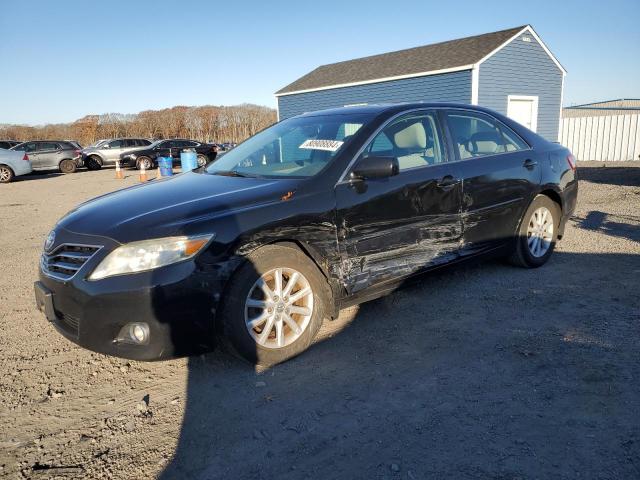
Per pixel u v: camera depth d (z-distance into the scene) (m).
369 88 20.67
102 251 2.89
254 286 3.11
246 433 2.59
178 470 2.33
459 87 17.50
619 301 4.12
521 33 18.14
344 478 2.23
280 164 3.89
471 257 4.37
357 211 3.53
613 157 20.77
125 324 2.84
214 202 3.18
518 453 2.34
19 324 4.21
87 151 26.22
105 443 2.56
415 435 2.51
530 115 19.44
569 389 2.85
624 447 2.35
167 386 3.10
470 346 3.44
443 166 4.11
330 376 3.12
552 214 5.11
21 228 9.13
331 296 3.50
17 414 2.86
